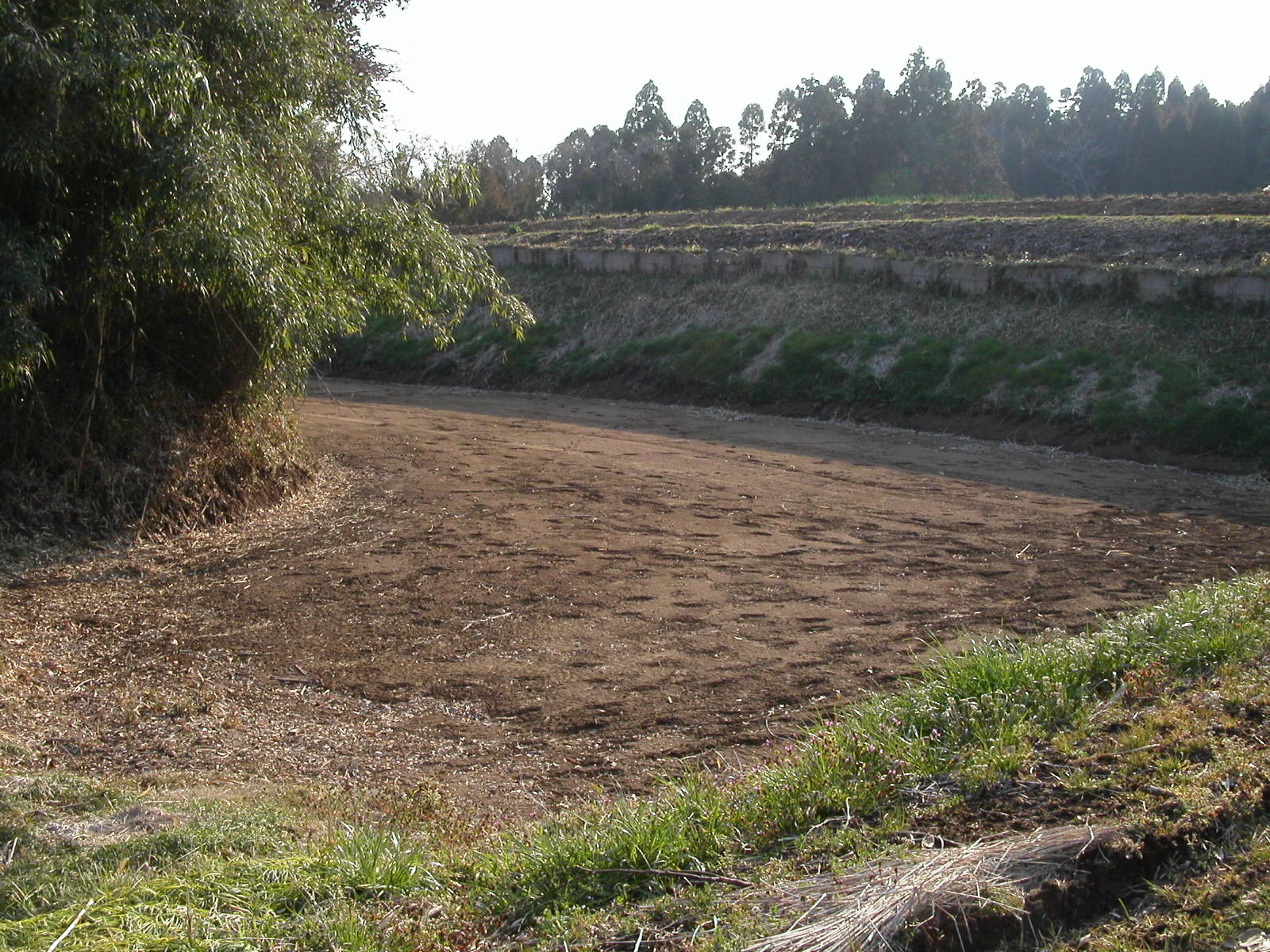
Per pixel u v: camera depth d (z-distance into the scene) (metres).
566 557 11.10
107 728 6.73
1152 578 10.65
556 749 6.57
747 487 15.09
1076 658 6.20
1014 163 69.81
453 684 7.64
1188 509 14.30
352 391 27.38
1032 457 18.31
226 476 12.31
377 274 13.02
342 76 12.88
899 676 7.74
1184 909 3.78
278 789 5.78
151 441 11.41
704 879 4.15
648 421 22.42
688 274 29.31
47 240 9.30
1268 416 17.47
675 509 13.57
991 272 23.61
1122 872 4.00
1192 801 4.36
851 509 13.77
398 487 14.38
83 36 9.04
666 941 3.70
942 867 3.90
